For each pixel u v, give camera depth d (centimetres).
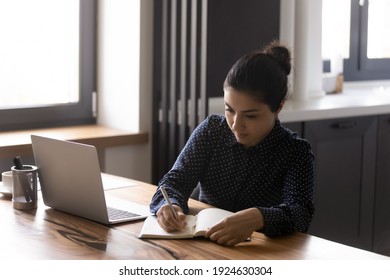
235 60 413
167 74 369
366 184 422
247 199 228
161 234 197
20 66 371
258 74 201
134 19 369
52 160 221
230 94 203
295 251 187
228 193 230
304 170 218
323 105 409
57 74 385
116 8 379
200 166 232
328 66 483
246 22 414
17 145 331
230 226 192
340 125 402
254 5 416
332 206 407
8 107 368
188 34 358
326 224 406
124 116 383
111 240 195
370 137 419
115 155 373
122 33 377
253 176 226
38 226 210
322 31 472
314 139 393
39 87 379
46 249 188
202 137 233
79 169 212
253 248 189
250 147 224
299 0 428
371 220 429
